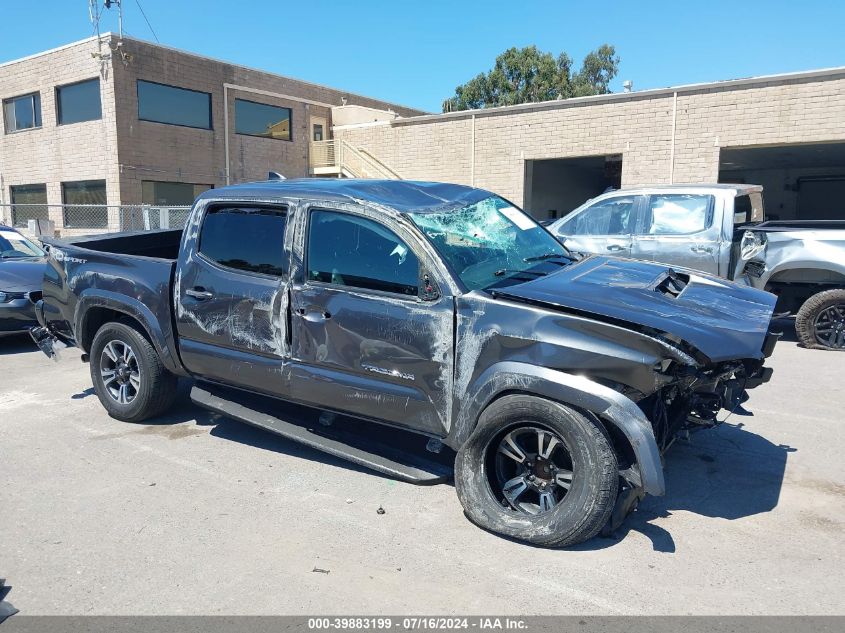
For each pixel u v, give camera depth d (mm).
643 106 16406
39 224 16234
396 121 21703
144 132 21969
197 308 4762
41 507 3980
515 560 3348
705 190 8477
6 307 8031
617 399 3250
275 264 4422
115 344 5477
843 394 6203
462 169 20047
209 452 4871
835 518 3766
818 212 25641
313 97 27688
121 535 3639
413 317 3820
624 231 8922
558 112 17797
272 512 3898
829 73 13945
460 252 4020
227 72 24141
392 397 3951
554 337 3426
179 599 3041
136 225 20469
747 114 15062
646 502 3998
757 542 3502
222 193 4785
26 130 24516
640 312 3504
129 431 5328
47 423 5547
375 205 4066
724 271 8242
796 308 8555
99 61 21266
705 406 3969
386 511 3904
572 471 3420
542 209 23406
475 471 3684
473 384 3660
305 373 4273
